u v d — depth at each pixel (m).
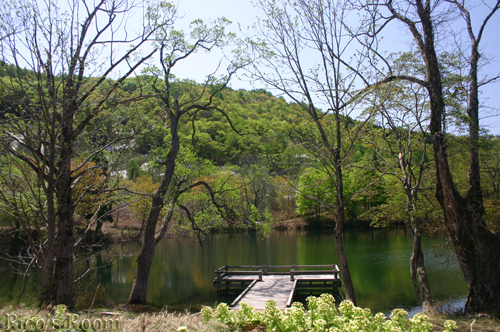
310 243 33.06
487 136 9.31
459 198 9.45
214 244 34.06
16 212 9.16
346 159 9.81
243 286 17.34
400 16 9.52
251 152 44.41
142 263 13.56
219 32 14.01
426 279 10.73
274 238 38.34
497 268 8.99
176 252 29.47
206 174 17.64
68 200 9.82
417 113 10.81
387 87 9.15
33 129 9.53
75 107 9.17
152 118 11.62
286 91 9.67
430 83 9.30
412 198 11.38
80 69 9.41
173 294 16.41
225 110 16.05
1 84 8.16
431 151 11.16
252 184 29.25
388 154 13.57
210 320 4.63
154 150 15.12
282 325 4.19
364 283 17.17
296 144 10.00
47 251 9.05
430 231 11.90
